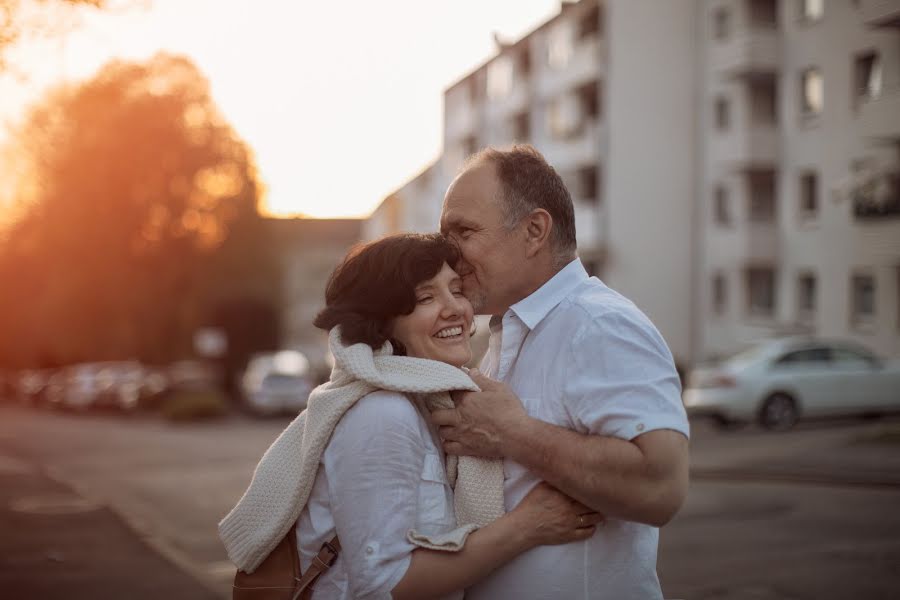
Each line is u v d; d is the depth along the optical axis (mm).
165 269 46938
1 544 10047
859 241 31031
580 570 2605
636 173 40469
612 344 2566
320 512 2594
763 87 36062
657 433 2459
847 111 31734
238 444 24156
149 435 28469
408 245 2748
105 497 13969
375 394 2562
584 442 2490
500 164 2848
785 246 34750
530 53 48656
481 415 2600
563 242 2855
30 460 20781
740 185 36625
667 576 8000
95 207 45000
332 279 2801
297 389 36688
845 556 8609
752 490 12680
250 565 2623
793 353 21703
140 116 44812
